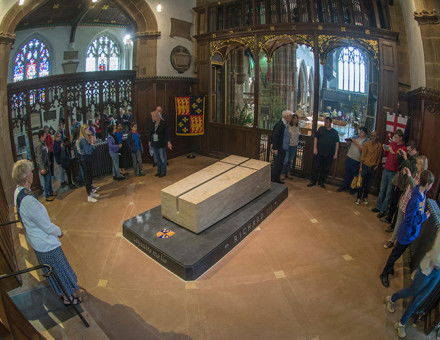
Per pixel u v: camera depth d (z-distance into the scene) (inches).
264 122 412.5
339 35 277.3
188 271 167.2
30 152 266.5
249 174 229.0
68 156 288.5
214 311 149.7
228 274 175.3
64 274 139.5
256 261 186.5
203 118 376.5
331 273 176.9
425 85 215.2
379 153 246.4
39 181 273.7
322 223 230.5
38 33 614.9
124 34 755.4
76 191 283.7
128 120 373.4
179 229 198.8
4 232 139.9
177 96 369.1
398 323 137.3
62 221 230.1
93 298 156.6
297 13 312.8
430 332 136.9
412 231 152.4
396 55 264.2
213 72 373.1
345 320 144.7
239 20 340.2
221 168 241.8
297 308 151.6
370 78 304.5
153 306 152.3
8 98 243.1
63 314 141.5
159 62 350.3
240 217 213.9
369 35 266.4
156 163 346.9
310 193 283.7
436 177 197.5
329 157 292.2
